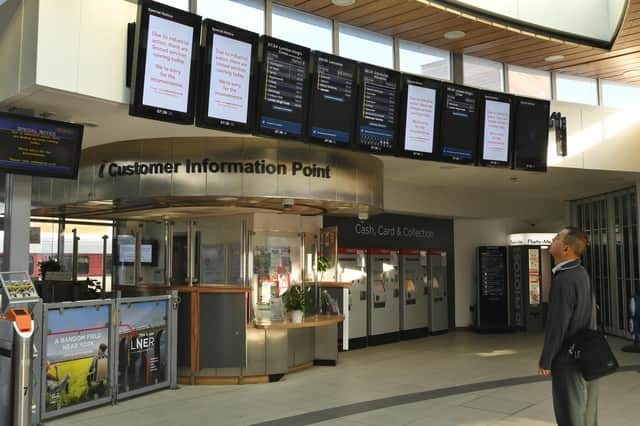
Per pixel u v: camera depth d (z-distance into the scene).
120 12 5.96
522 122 9.23
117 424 6.02
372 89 7.80
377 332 12.46
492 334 14.43
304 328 9.45
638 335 11.39
